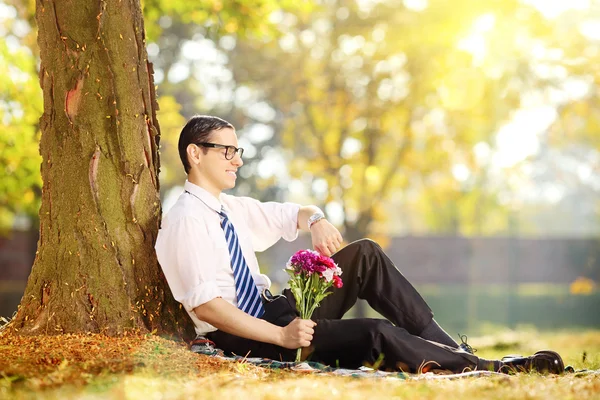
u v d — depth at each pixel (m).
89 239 4.80
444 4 15.53
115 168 4.92
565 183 31.09
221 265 4.64
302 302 4.47
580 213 61.88
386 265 4.81
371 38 17.77
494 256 30.62
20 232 25.56
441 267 30.52
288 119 19.83
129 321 4.73
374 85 17.77
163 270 4.62
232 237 4.72
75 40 4.97
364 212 18.94
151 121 5.13
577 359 5.99
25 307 4.84
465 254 30.61
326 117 18.62
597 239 30.66
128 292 4.79
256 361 4.38
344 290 4.82
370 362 4.33
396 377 4.01
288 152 22.28
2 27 13.77
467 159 19.23
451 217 37.09
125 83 5.00
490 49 15.21
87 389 3.41
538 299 29.22
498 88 15.72
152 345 4.32
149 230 4.95
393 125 18.58
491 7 14.97
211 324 4.48
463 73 15.84
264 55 20.05
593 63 14.86
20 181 12.03
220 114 22.61
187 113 22.77
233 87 22.42
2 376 3.64
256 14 10.22
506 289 30.56
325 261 4.46
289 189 24.08
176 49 23.03
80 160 4.89
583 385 3.82
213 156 4.80
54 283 4.78
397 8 17.27
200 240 4.55
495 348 11.05
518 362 4.44
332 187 18.61
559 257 30.72
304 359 4.47
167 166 20.78
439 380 3.93
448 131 18.62
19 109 11.29
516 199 36.03
